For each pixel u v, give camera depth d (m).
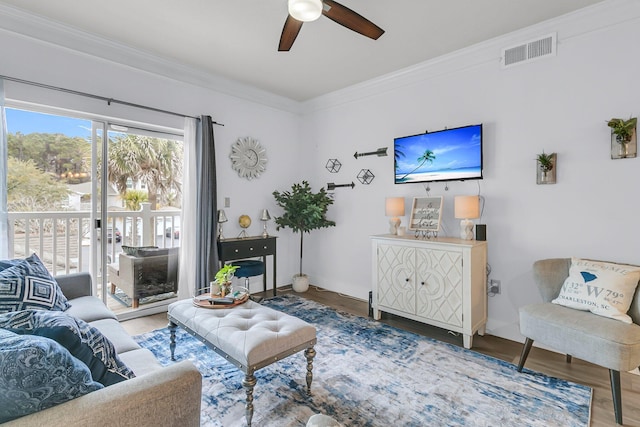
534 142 2.72
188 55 3.22
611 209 2.39
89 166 3.04
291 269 4.76
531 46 2.71
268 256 4.49
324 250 4.54
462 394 2.00
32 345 0.88
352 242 4.18
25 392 0.84
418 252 2.99
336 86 4.08
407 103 3.57
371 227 3.96
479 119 3.03
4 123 2.47
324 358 2.46
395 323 3.22
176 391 1.03
